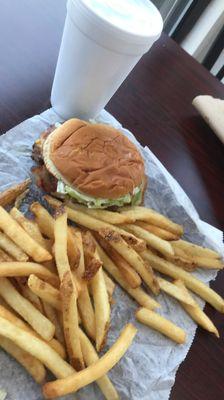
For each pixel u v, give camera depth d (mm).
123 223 282
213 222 360
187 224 330
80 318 250
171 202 333
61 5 410
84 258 257
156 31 271
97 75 286
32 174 292
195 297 306
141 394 243
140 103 394
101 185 277
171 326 268
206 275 319
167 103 413
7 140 298
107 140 294
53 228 254
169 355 266
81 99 309
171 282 301
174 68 452
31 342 214
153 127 385
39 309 236
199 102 411
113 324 267
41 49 365
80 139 283
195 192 368
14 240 235
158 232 299
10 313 223
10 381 221
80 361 227
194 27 725
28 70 344
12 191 259
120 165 290
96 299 248
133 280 268
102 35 256
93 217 280
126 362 253
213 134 414
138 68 423
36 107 328
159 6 694
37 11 389
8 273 222
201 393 264
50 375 233
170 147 381
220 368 281
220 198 376
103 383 230
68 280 225
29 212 276
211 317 305
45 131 300
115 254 276
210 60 745
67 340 226
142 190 317
